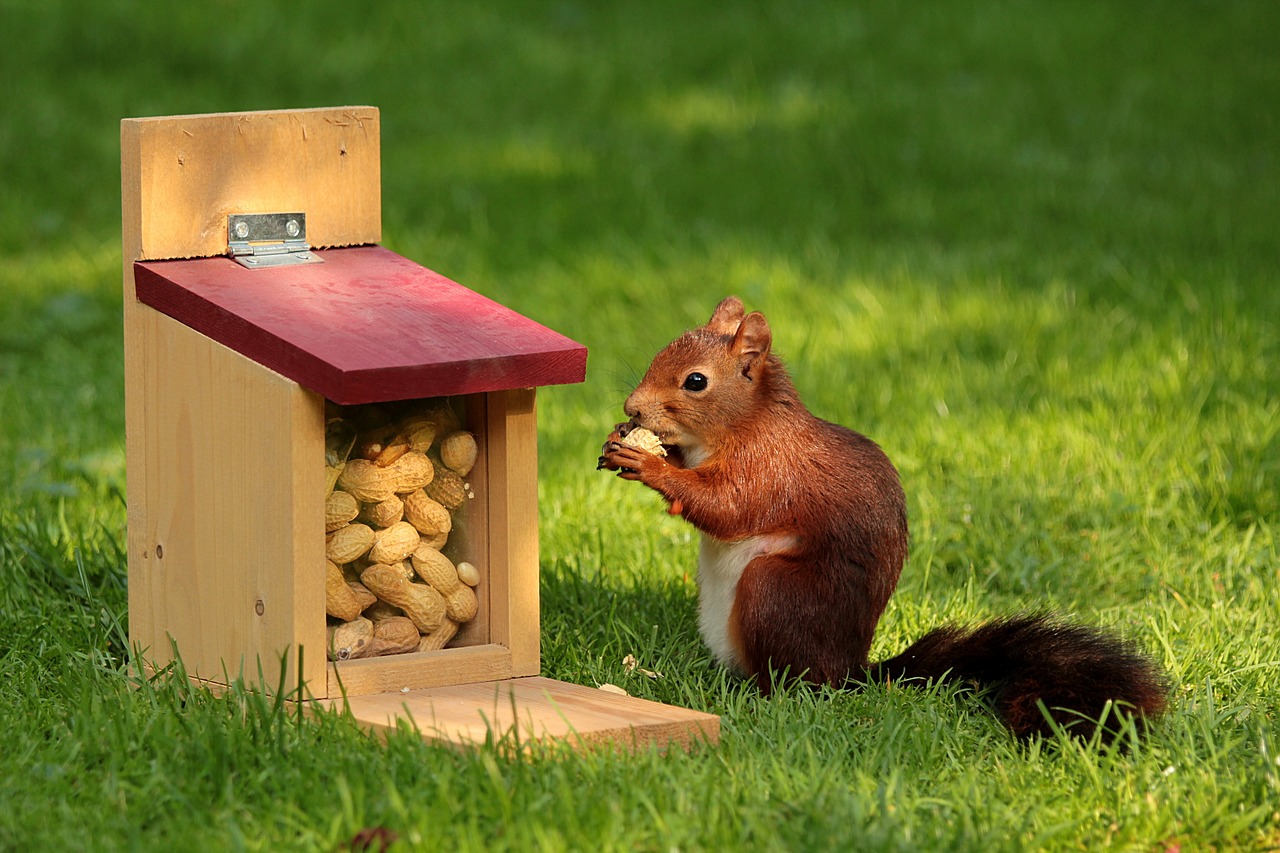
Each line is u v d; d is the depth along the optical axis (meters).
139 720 5.62
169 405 6.13
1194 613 7.46
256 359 5.69
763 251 14.45
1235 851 5.10
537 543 6.20
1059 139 18.09
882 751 5.70
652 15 23.59
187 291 5.93
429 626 6.15
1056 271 13.53
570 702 5.82
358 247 6.55
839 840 4.80
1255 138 18.03
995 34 22.55
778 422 6.56
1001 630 6.38
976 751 5.86
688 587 7.76
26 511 8.52
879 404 10.66
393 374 5.45
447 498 6.16
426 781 5.08
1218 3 24.16
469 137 18.47
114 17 20.75
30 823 4.89
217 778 5.17
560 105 19.88
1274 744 5.71
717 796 5.07
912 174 16.84
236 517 5.88
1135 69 21.02
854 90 20.17
